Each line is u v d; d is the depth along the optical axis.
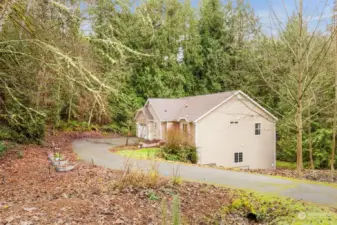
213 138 18.02
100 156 13.55
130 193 6.22
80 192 6.25
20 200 5.57
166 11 26.41
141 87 26.80
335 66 12.00
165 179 7.76
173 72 27.28
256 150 19.19
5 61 8.90
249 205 6.20
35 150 12.87
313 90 12.08
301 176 9.93
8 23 8.45
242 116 18.64
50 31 8.80
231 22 27.89
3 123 13.27
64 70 8.96
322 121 15.74
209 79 28.14
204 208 5.89
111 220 4.65
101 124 25.95
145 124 23.28
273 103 20.22
